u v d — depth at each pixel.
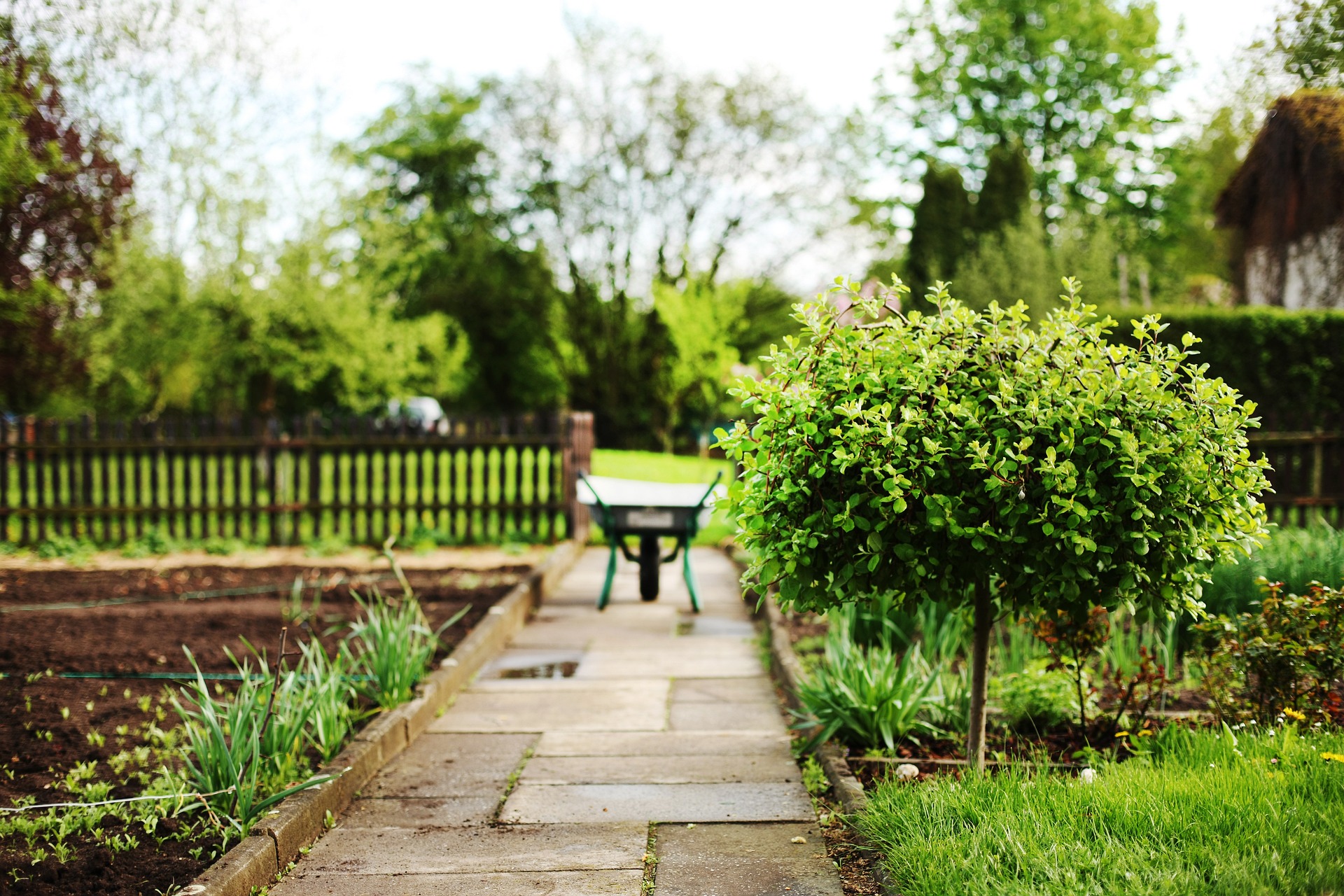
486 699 5.64
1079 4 25.27
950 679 5.07
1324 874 2.73
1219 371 11.09
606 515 8.20
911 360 3.70
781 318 30.69
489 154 31.42
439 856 3.52
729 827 3.75
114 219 13.06
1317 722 4.05
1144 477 3.32
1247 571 5.40
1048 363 3.71
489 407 35.94
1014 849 3.02
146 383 17.69
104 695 5.16
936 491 3.54
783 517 3.65
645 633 7.41
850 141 29.38
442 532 11.89
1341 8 8.77
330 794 3.87
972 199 22.70
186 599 8.00
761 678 6.12
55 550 10.88
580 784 4.25
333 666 5.13
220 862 3.19
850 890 3.21
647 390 31.78
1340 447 10.34
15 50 10.30
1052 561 3.47
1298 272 12.35
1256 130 12.05
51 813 3.55
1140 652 4.87
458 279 32.31
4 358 13.04
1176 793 3.33
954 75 26.52
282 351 16.41
